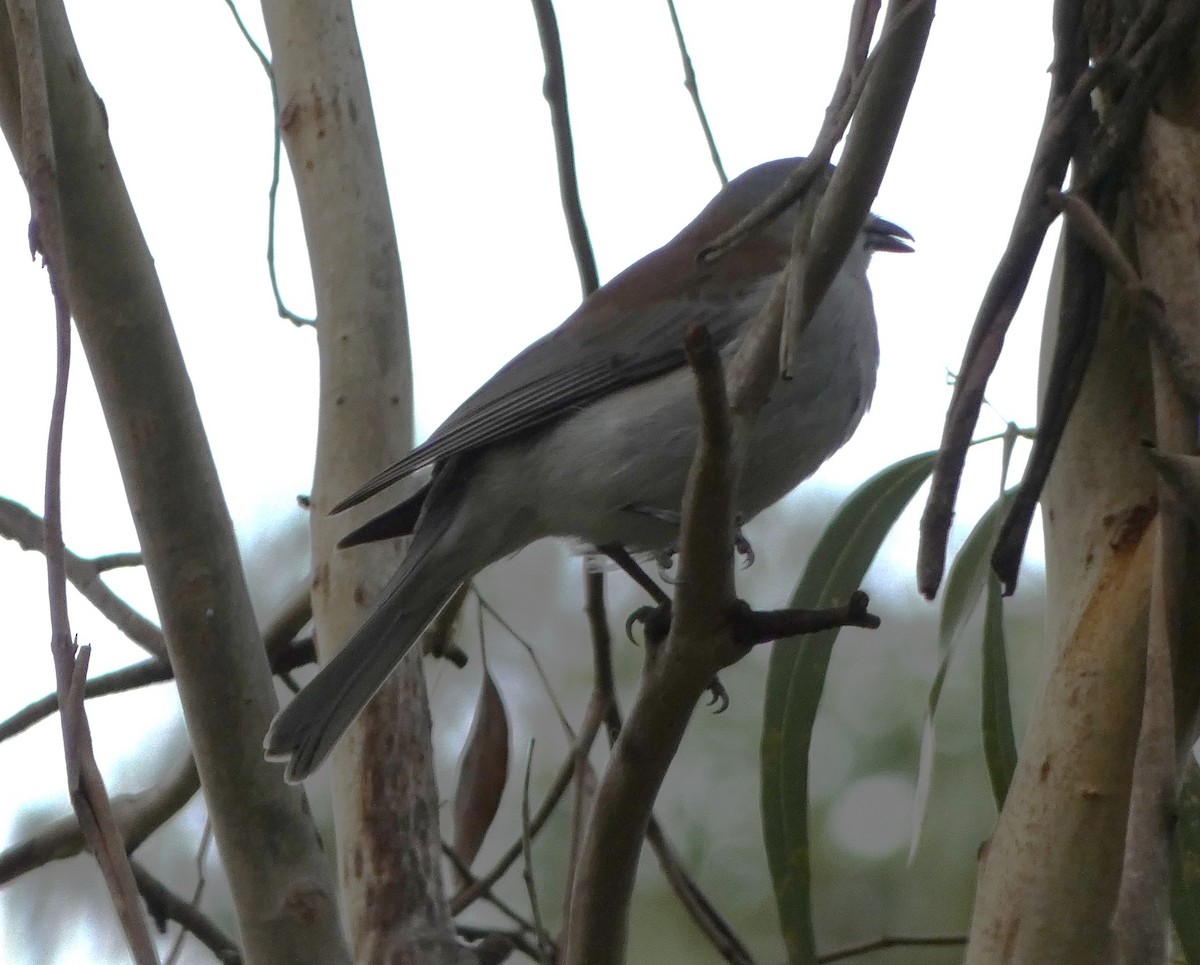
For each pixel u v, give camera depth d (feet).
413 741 23.08
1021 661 35.60
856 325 27.58
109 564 27.99
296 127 25.30
